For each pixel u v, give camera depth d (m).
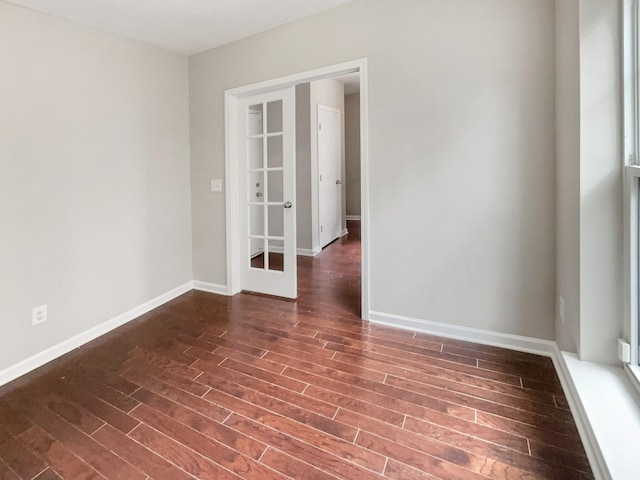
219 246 3.42
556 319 2.09
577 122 1.67
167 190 3.24
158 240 3.17
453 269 2.38
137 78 2.89
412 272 2.52
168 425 1.62
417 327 2.55
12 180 2.10
